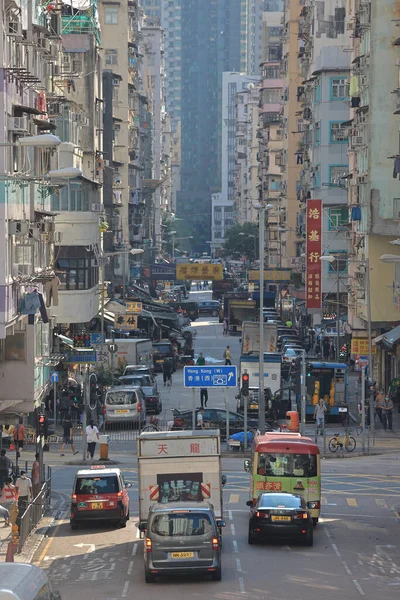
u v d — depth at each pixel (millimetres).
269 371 137750
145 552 53906
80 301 136625
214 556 53625
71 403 122750
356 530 70000
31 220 83562
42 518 74875
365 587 52969
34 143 50562
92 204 141125
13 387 81750
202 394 134375
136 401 122125
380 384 154750
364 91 145875
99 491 70938
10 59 74438
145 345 165375
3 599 27922
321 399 119375
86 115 162625
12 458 102500
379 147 142375
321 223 185750
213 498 63438
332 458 106750
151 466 63406
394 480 91625
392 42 141125
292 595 51031
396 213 140375
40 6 93625
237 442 110812
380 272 145625
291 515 63094
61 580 55438
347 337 176500
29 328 81562
